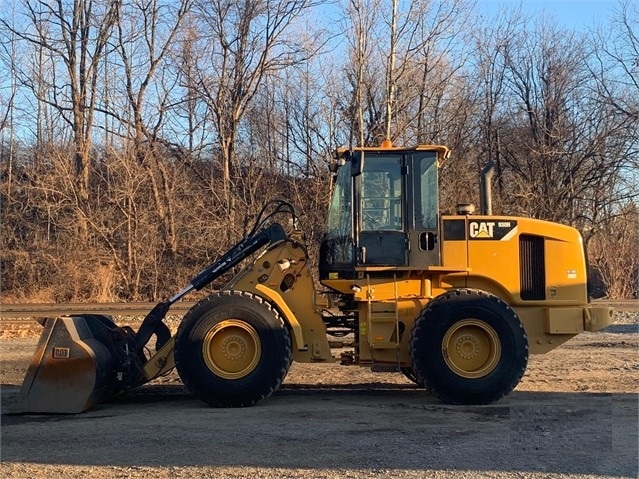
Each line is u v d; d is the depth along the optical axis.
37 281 21.81
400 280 7.83
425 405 7.43
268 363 7.37
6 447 5.77
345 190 8.02
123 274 22.33
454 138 23.80
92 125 24.27
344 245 7.94
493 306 7.44
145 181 23.44
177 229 23.20
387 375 9.65
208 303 7.48
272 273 7.92
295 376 9.57
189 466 5.19
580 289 8.08
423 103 23.47
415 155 7.82
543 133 25.22
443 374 7.36
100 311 16.47
